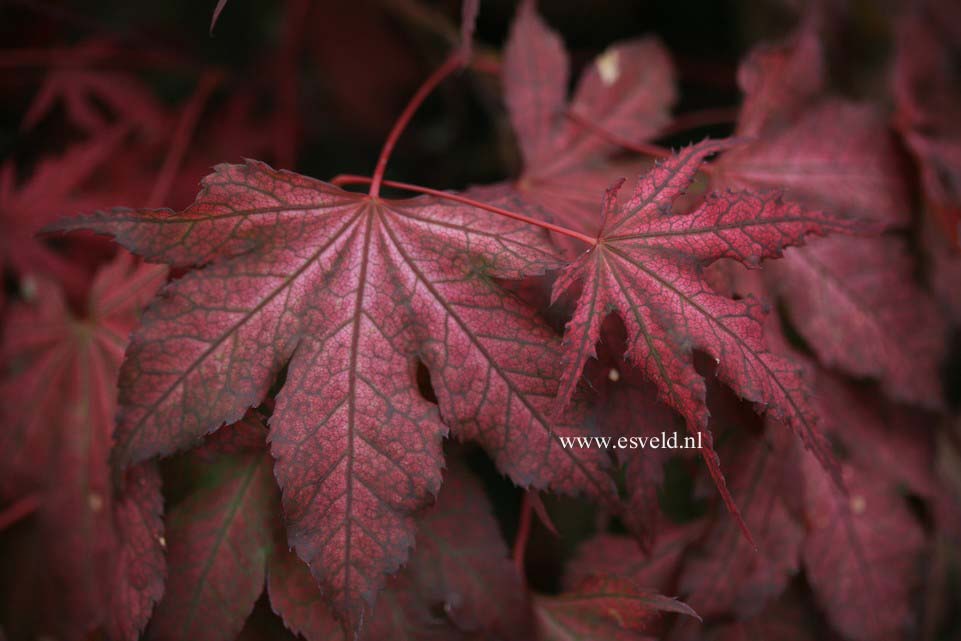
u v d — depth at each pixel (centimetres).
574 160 44
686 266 39
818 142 44
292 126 52
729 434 42
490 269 40
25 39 53
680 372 39
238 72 58
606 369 41
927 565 45
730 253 39
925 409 45
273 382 40
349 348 40
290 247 40
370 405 39
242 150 51
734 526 43
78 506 44
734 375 39
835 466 39
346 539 39
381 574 39
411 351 40
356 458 39
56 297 45
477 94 55
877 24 50
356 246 40
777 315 43
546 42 45
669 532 44
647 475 41
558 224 42
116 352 43
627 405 41
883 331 44
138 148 50
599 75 45
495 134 56
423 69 58
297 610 40
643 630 41
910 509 44
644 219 40
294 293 40
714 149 40
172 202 50
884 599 44
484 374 40
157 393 39
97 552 43
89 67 51
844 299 44
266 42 60
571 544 45
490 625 42
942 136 47
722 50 56
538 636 42
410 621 41
